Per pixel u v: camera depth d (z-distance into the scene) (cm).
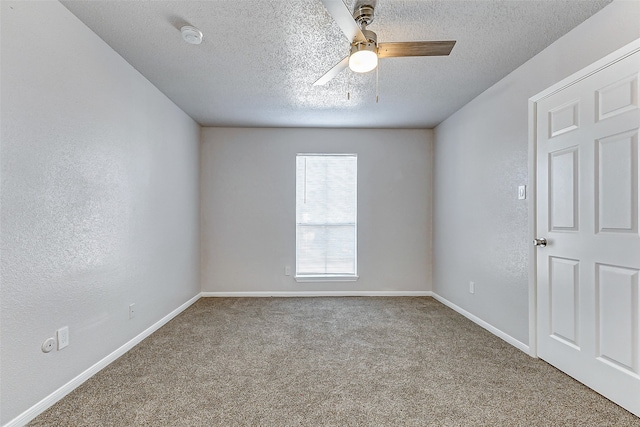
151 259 289
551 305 225
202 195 428
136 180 264
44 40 172
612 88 179
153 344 264
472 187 329
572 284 207
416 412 173
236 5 185
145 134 279
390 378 209
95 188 213
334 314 349
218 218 430
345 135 436
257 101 335
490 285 296
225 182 430
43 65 172
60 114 183
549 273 227
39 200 170
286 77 279
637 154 166
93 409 174
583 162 198
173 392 192
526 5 183
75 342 196
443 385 200
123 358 237
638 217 166
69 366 191
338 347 260
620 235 175
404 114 378
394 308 373
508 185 270
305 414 171
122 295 244
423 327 308
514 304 262
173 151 337
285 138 433
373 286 438
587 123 194
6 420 153
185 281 371
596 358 189
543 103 233
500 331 281
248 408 176
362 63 185
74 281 195
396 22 201
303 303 394
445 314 350
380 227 438
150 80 283
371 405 179
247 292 430
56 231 181
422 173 439
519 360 235
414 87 299
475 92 311
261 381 205
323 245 441
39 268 171
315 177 439
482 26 204
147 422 164
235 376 211
